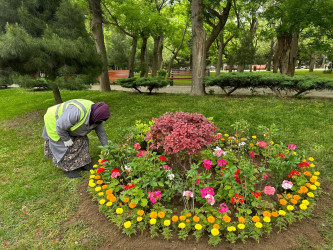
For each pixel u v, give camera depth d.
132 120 5.71
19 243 2.16
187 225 2.05
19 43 4.64
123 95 8.95
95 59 5.98
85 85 6.01
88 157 3.31
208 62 28.41
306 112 5.56
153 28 13.73
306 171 2.67
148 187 2.63
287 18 9.60
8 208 2.67
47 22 6.11
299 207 2.34
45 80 5.55
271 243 1.97
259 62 34.47
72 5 6.24
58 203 2.70
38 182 3.18
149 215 2.20
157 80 8.71
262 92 8.67
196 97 7.94
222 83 7.74
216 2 8.66
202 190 2.22
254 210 2.29
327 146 3.78
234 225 2.07
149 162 2.60
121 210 2.15
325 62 38.69
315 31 11.17
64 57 5.25
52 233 2.25
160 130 2.85
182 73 14.19
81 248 2.05
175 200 2.59
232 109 6.09
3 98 10.30
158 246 1.99
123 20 13.86
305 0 8.80
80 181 3.12
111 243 2.08
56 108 3.01
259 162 3.38
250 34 16.27
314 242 1.99
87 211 2.52
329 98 7.13
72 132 2.99
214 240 1.93
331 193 2.65
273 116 5.37
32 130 5.54
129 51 26.45
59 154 3.09
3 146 4.64
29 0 5.82
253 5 11.06
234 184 2.31
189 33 22.73
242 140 3.60
